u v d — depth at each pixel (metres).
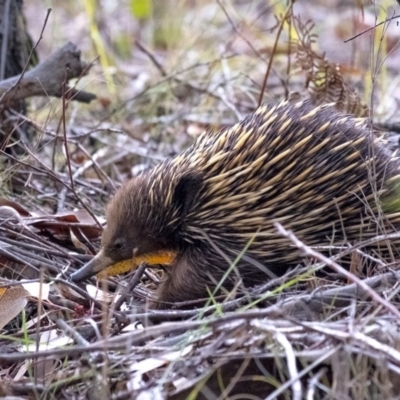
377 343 6.53
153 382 6.86
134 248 8.97
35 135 14.52
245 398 7.23
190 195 8.77
